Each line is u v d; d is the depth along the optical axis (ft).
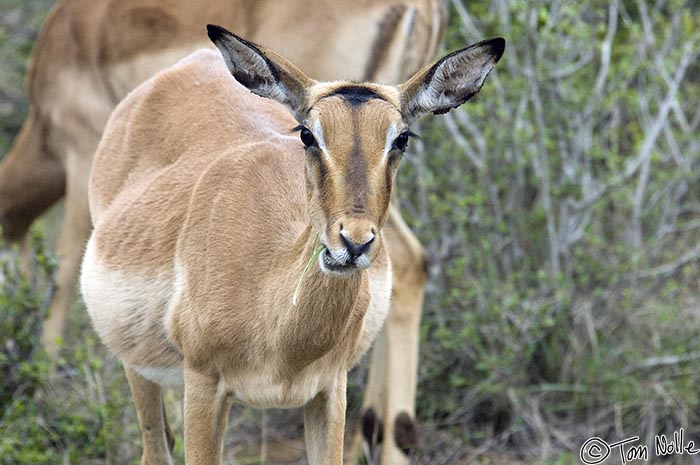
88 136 51.85
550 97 51.70
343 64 45.88
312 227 28.84
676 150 51.70
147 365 34.65
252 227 31.65
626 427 46.11
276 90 30.14
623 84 53.01
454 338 46.68
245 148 33.65
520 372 46.32
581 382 46.78
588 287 48.80
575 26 54.08
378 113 28.07
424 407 47.75
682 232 54.70
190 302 31.96
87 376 42.93
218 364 31.65
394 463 42.98
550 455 44.91
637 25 55.26
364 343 34.78
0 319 43.37
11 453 39.73
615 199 51.52
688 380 45.70
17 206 55.31
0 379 43.32
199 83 36.96
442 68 29.94
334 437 32.37
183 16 49.16
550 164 52.26
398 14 45.62
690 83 59.98
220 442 32.45
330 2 45.73
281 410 48.16
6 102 74.69
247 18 47.26
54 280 45.57
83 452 41.60
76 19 51.70
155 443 36.78
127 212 35.29
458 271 46.19
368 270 32.30
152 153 36.50
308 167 28.50
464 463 45.03
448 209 48.67
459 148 50.57
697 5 65.36
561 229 49.62
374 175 27.48
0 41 76.84
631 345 48.32
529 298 47.34
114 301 34.60
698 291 50.98
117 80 50.78
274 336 30.37
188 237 32.60
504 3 51.90
